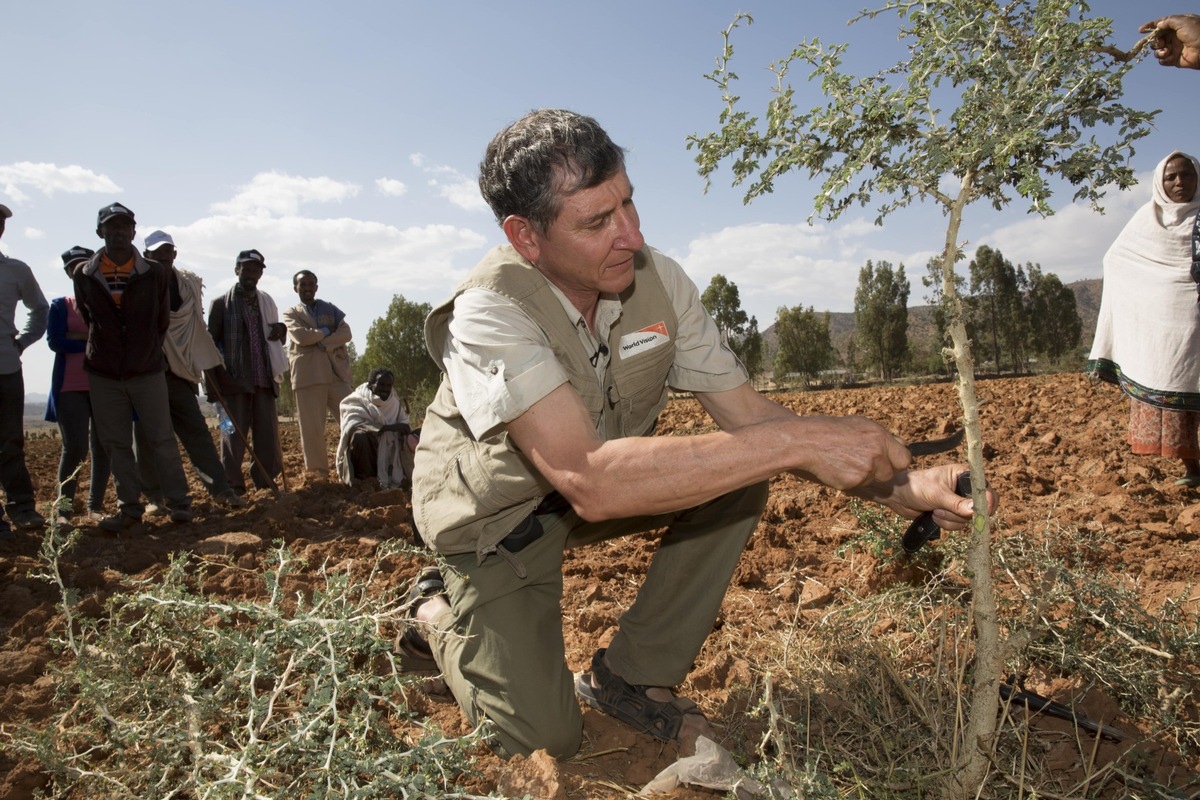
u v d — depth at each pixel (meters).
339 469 7.23
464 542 2.33
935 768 1.95
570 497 1.98
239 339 7.05
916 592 2.80
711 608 2.41
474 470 2.28
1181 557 3.63
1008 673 2.47
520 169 1.91
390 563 4.27
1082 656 2.40
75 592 2.39
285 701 2.34
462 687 2.33
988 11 1.66
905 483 2.00
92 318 5.32
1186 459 5.05
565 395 1.99
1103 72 1.60
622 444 1.93
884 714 2.16
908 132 1.73
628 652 2.48
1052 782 1.99
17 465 5.66
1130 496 4.81
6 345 5.54
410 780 1.75
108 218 5.27
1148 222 4.96
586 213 1.91
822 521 4.83
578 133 1.89
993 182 1.64
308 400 7.83
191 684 2.12
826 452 1.80
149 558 4.53
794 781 1.81
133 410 6.12
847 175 1.69
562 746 2.27
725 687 2.77
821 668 2.47
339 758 1.81
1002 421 9.11
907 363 58.78
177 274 6.16
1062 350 60.47
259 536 5.12
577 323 2.21
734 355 2.44
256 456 6.62
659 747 2.42
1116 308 5.21
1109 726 2.26
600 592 3.70
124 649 2.27
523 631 2.28
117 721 2.07
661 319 2.29
